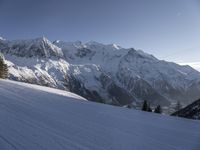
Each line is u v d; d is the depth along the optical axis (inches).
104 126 431.5
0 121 361.7
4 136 291.6
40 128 350.9
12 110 465.7
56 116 466.3
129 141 343.6
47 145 278.1
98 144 308.7
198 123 634.8
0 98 618.8
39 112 484.1
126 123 494.3
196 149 340.8
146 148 318.7
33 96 772.0
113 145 313.3
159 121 590.2
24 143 275.3
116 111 700.0
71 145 289.4
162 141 366.6
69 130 362.6
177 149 331.3
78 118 478.6
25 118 406.0
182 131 475.8
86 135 345.7
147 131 433.7
